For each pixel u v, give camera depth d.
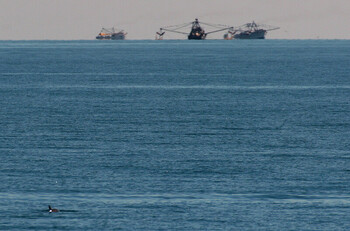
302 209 167.88
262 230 155.38
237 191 182.12
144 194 179.12
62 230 154.88
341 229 156.00
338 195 179.00
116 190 182.75
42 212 164.75
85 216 162.75
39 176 195.62
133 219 161.00
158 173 199.88
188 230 155.25
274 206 170.00
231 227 157.12
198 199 175.25
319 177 195.88
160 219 161.38
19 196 176.50
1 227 155.75
